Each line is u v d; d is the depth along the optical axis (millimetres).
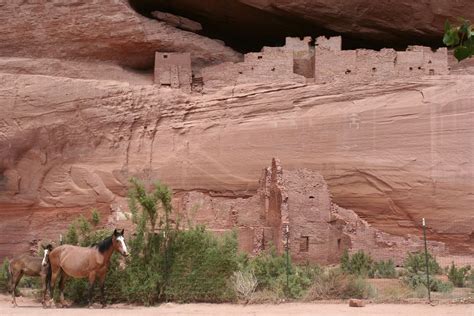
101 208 19797
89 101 19922
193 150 20000
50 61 20312
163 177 19891
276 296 12008
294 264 16219
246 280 12219
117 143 20016
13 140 19500
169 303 11320
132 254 11891
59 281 11492
